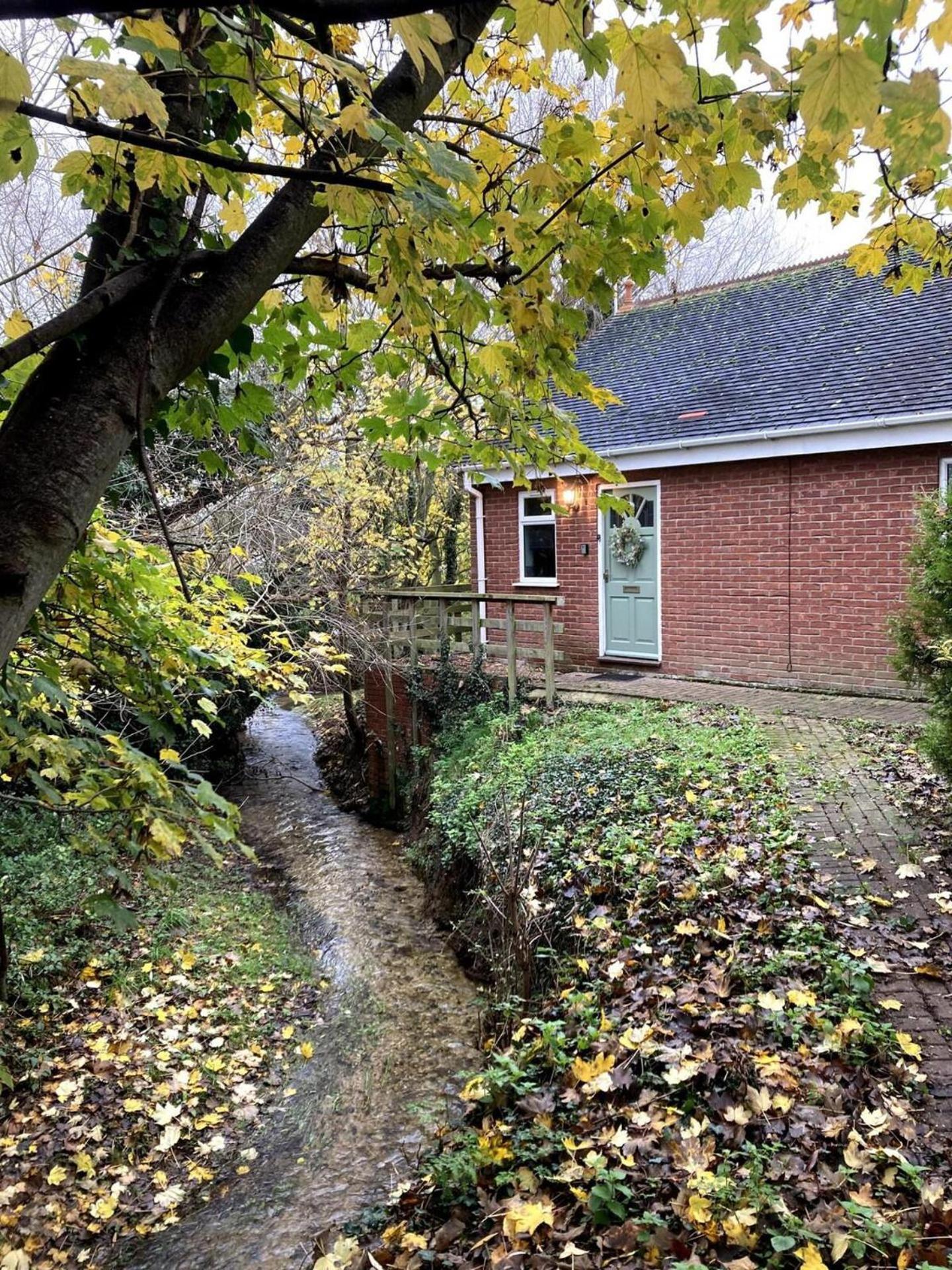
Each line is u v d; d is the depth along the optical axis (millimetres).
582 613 10430
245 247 1489
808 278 11227
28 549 1083
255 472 7609
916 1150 2340
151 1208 3635
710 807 5051
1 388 1963
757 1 1173
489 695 8500
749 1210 2105
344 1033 4965
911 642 4602
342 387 2797
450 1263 2307
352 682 10672
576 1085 2980
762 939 3602
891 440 7520
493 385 2580
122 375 1255
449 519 15391
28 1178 3766
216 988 5516
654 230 2059
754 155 1686
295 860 8047
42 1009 4926
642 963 3693
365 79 1356
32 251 5867
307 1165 3762
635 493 9812
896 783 5332
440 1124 3514
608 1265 2086
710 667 9242
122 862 6641
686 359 10883
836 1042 2789
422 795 8086
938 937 3467
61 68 1103
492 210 2205
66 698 2266
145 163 1406
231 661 3154
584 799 5523
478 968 5395
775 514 8555
